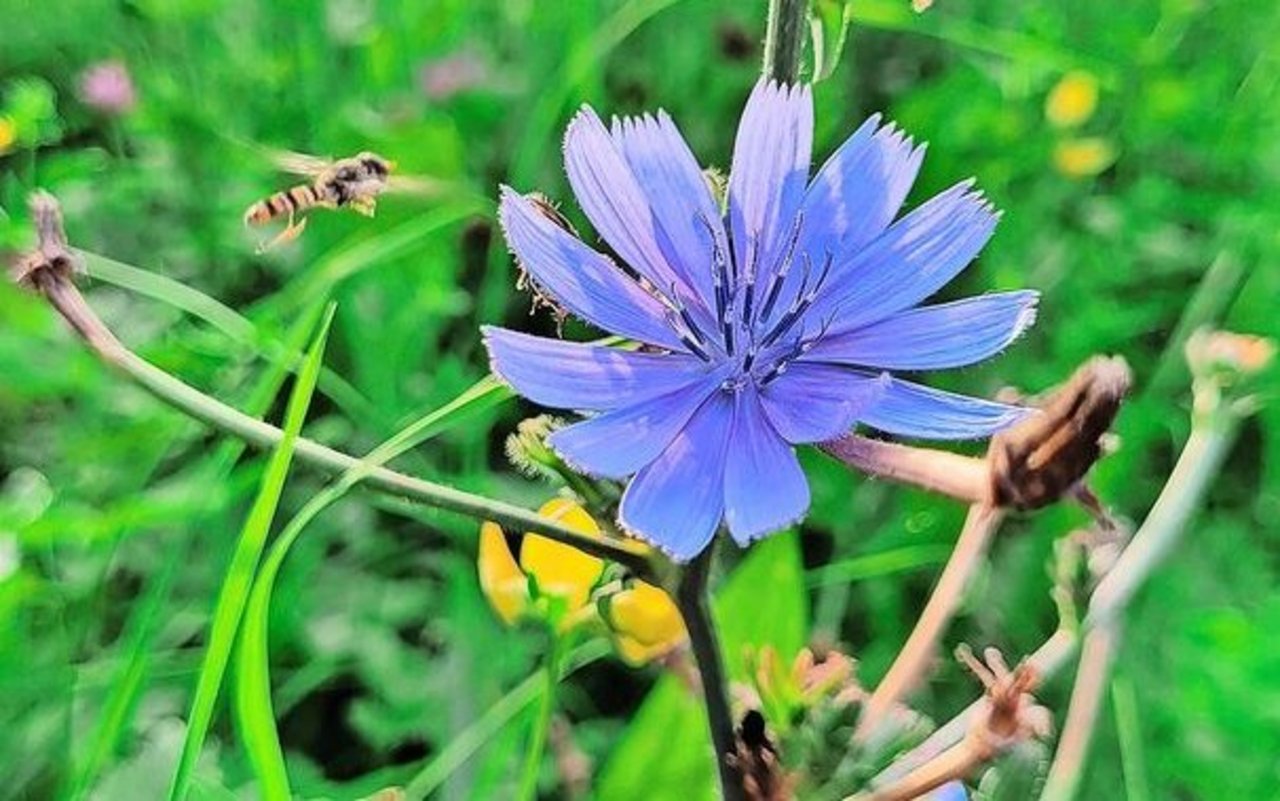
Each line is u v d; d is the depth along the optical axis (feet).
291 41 1.15
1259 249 0.99
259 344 0.80
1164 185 1.04
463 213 0.90
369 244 0.87
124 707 0.55
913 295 0.40
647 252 0.39
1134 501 0.88
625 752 0.61
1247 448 0.91
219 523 0.80
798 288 0.40
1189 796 0.77
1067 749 0.48
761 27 1.15
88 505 0.81
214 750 0.68
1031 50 1.10
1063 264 1.00
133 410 0.83
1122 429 0.88
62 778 0.68
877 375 0.38
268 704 0.43
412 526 0.88
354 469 0.39
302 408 0.40
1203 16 1.22
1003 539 0.83
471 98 1.07
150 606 0.58
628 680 0.84
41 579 0.77
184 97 1.08
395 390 0.89
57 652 0.73
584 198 0.39
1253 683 0.72
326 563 0.85
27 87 1.07
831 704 0.39
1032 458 0.38
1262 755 0.72
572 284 0.39
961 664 0.81
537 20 1.11
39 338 0.84
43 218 0.38
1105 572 0.43
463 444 0.87
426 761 0.73
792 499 0.36
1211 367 0.46
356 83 1.14
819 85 1.06
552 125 1.06
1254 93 1.12
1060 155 1.06
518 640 0.75
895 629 0.84
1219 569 0.84
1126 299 1.03
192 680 0.75
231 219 1.00
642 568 0.38
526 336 0.38
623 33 1.02
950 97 1.10
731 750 0.39
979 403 0.37
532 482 0.88
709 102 1.12
